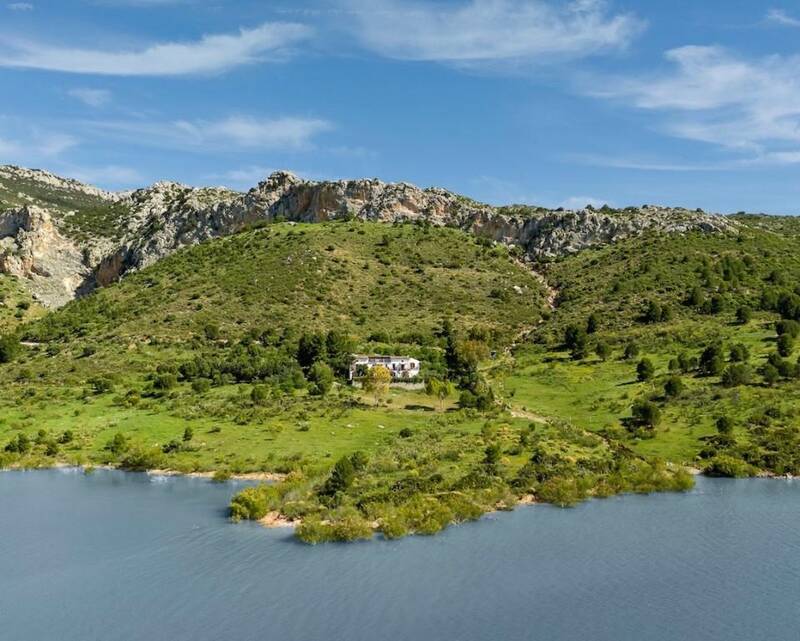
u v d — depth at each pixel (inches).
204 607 1999.3
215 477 3334.2
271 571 2228.1
